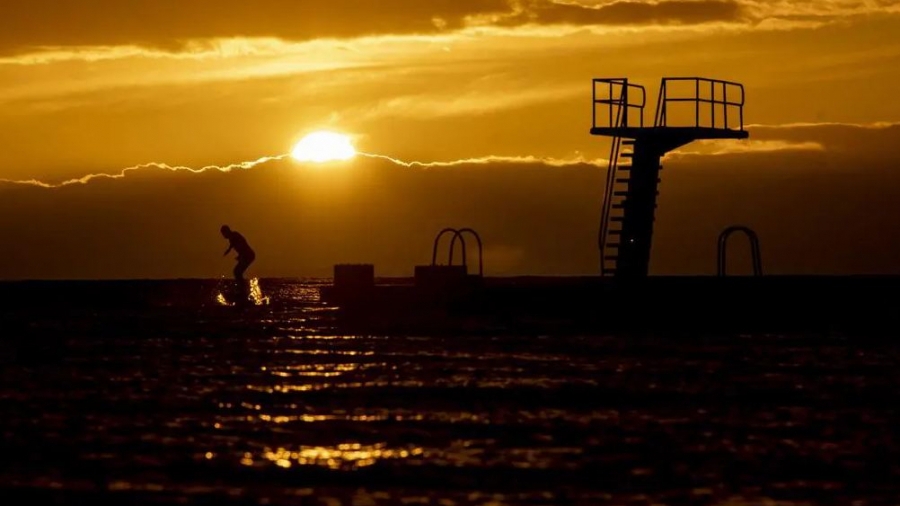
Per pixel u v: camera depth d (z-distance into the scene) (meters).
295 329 129.12
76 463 59.62
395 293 151.00
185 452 62.22
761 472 58.50
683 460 61.00
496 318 140.00
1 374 91.06
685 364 97.38
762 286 137.25
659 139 142.88
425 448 63.69
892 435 67.31
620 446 64.25
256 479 56.84
